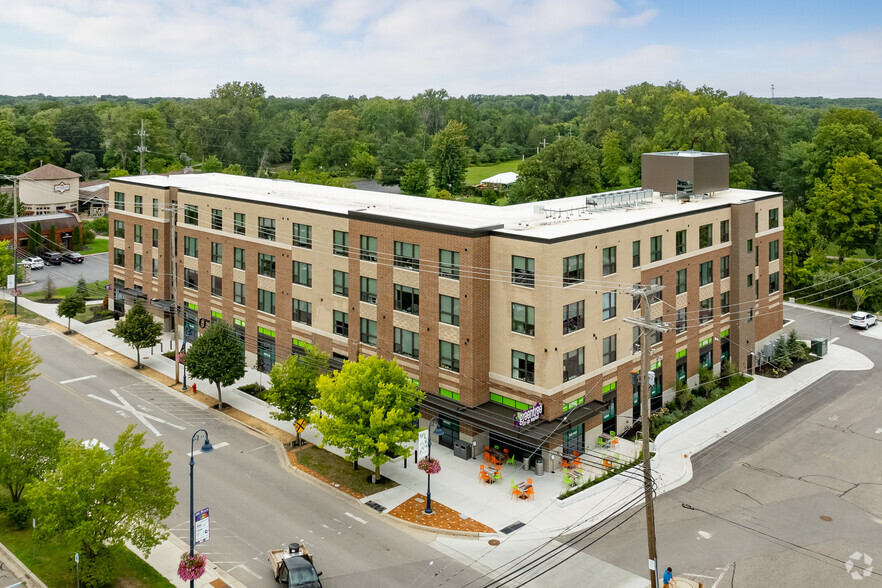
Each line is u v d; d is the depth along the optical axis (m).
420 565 35.09
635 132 153.12
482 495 41.91
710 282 57.44
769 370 62.84
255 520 38.94
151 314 70.06
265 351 61.66
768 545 36.62
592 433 47.47
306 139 186.50
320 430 42.66
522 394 45.56
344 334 54.78
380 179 167.75
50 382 58.75
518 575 34.25
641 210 54.53
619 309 48.81
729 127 115.31
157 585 33.12
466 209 55.72
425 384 49.38
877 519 39.06
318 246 55.44
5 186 135.25
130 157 164.62
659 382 53.34
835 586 33.16
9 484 37.34
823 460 46.19
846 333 73.81
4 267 78.44
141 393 56.97
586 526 38.72
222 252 63.94
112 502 31.72
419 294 48.88
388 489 42.53
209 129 184.00
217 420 52.25
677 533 37.88
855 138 97.31
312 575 32.22
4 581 33.00
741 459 46.50
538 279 43.47
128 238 74.50
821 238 91.69
